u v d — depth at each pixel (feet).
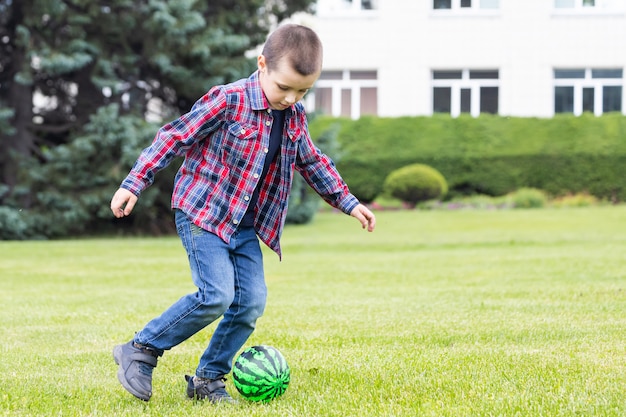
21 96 62.69
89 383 16.19
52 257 46.73
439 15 94.79
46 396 15.12
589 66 93.86
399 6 95.04
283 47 13.37
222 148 13.96
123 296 30.25
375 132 88.58
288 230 67.62
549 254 44.60
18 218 58.59
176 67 58.80
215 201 13.94
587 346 18.89
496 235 60.49
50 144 64.90
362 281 34.24
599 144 87.20
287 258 46.11
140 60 61.36
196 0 59.77
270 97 13.76
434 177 83.82
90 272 39.17
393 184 84.23
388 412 13.35
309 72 13.35
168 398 14.85
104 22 58.54
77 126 62.95
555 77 95.20
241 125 13.88
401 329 21.89
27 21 56.90
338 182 15.25
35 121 66.23
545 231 63.36
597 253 44.60
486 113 89.04
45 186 60.18
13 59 61.31
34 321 24.29
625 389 14.71
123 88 63.21
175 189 14.28
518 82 94.27
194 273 13.92
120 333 22.17
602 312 24.18
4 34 61.00
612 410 13.15
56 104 65.00
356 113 96.53
